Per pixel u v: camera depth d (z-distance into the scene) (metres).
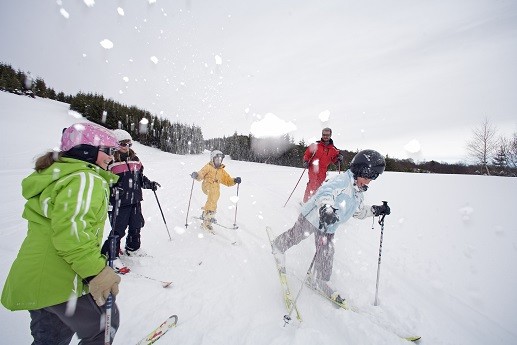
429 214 4.71
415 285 2.98
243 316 2.51
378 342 2.18
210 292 2.88
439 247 3.57
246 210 6.26
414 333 2.34
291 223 5.25
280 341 2.16
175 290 2.90
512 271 2.85
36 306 1.40
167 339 2.18
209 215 4.92
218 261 3.63
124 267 3.23
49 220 1.43
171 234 4.65
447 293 2.78
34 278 1.39
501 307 2.50
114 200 2.54
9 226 4.66
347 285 3.07
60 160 1.48
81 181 1.40
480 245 3.42
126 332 2.25
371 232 4.40
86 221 1.40
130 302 2.65
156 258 3.67
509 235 3.51
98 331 1.60
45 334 1.51
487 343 2.21
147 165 16.16
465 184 6.81
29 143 14.01
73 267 1.37
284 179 10.97
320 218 2.53
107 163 1.68
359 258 3.64
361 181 2.75
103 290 1.41
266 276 3.28
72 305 1.47
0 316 2.38
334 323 2.46
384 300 2.78
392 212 5.12
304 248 4.10
